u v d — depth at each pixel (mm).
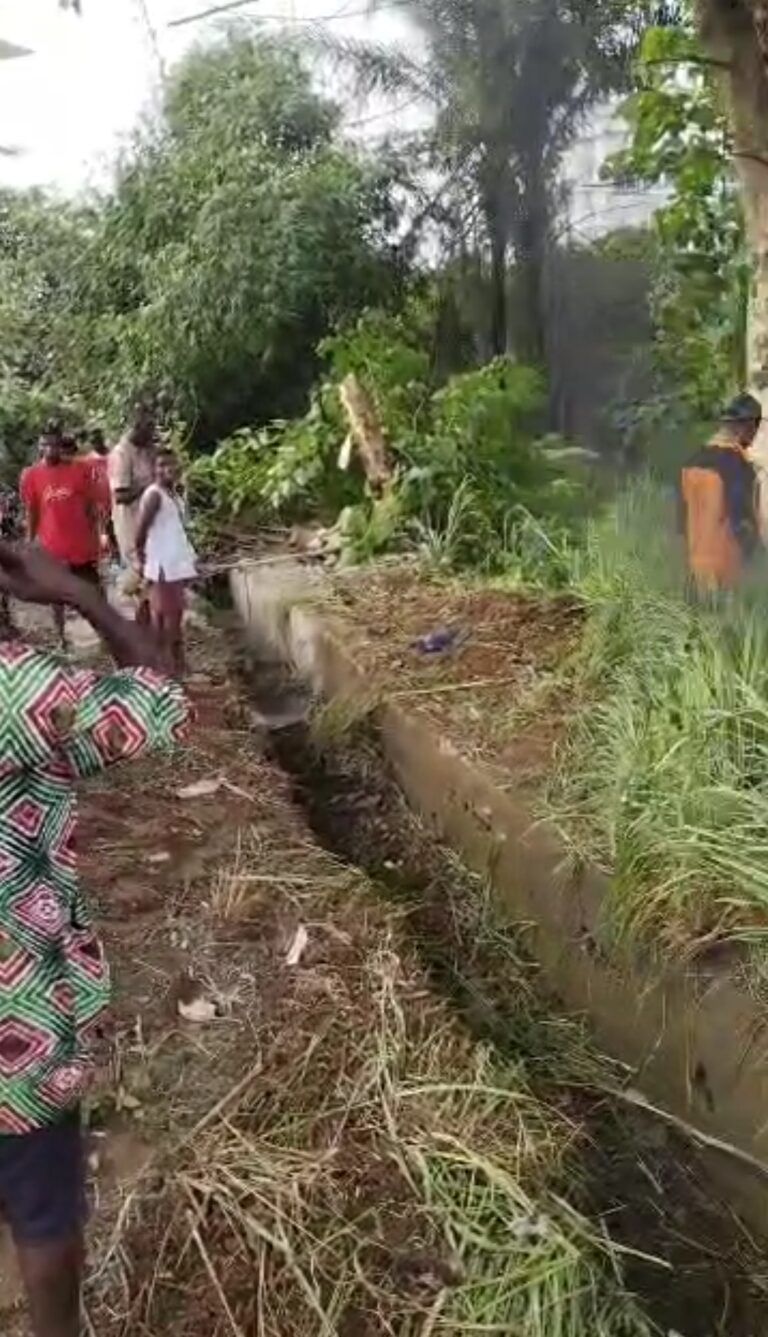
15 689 2270
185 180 15344
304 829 5738
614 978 4582
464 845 5680
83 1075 2465
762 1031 3893
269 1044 4020
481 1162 3549
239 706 7723
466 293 14711
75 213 17328
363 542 9398
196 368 14719
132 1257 3225
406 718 6297
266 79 15406
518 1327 3090
